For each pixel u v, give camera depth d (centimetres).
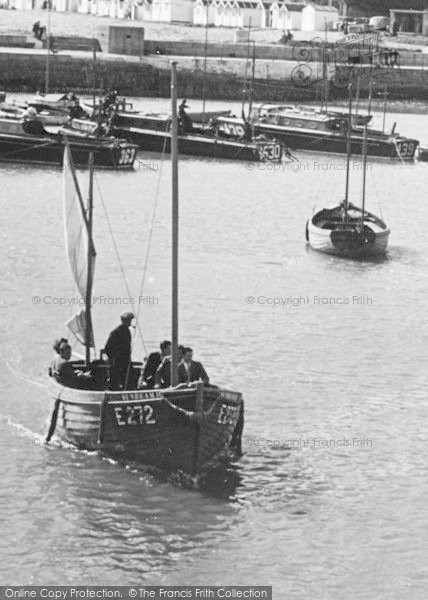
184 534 5822
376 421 7331
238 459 6581
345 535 5866
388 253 13062
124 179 17875
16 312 9300
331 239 12569
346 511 6088
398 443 6981
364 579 5516
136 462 6347
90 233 7169
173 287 6297
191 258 12094
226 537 5806
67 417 6525
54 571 5488
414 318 10044
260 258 12344
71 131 19550
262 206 16238
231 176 19288
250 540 5788
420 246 13700
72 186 7288
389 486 6397
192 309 9850
